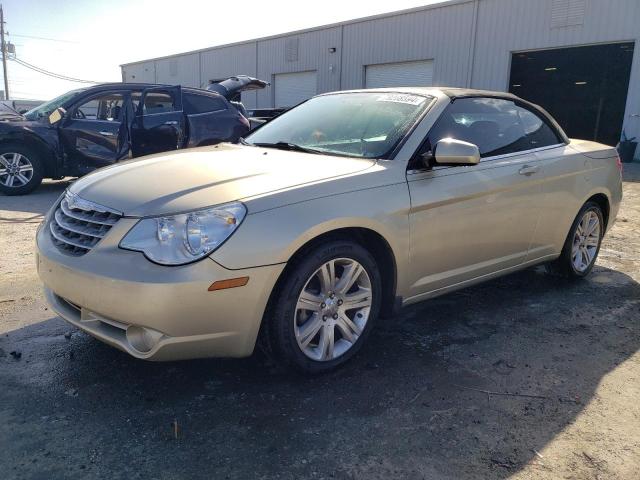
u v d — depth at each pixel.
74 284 2.65
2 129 8.34
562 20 17.20
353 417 2.70
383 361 3.29
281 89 27.28
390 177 3.18
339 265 3.04
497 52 18.77
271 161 3.25
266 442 2.48
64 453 2.35
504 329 3.83
